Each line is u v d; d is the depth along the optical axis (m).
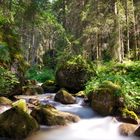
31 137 8.67
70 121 9.98
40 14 35.03
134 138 8.74
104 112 10.95
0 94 12.68
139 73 15.27
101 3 28.47
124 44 31.34
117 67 17.33
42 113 9.71
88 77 16.27
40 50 47.31
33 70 34.09
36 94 15.50
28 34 38.09
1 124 8.63
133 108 11.08
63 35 40.41
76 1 38.66
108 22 26.61
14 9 26.25
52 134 9.10
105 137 9.13
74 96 14.19
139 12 28.33
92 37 32.22
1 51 11.03
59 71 16.88
